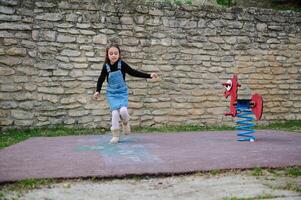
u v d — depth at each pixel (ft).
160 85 25.52
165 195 8.65
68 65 23.90
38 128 23.27
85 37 24.23
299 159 12.16
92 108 24.25
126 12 24.98
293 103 28.27
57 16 23.72
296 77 28.32
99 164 11.46
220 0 34.12
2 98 22.71
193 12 26.21
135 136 19.94
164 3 25.70
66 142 17.47
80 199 8.36
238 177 10.24
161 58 25.61
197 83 26.23
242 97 27.14
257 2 36.14
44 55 23.48
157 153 13.65
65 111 23.80
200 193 8.79
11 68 22.89
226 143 16.57
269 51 27.78
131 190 9.06
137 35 25.17
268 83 27.76
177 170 10.55
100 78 17.44
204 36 26.40
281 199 8.21
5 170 10.71
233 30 27.02
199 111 26.21
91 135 21.12
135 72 17.46
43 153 13.85
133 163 11.59
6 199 8.26
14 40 22.95
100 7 24.52
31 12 23.27
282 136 19.44
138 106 25.04
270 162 11.65
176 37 25.88
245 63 27.27
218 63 26.71
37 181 9.55
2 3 22.71
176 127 25.13
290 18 28.22
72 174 10.11
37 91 23.34
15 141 18.54
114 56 17.07
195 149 14.64
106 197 8.50
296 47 28.35
